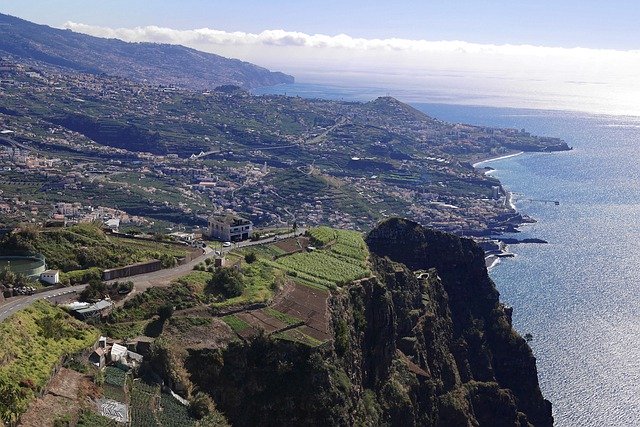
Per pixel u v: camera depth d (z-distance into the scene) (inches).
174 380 5201.8
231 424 5246.1
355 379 6653.5
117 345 5241.1
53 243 6756.9
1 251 6451.8
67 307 5536.4
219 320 5989.2
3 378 4072.3
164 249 7795.3
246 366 5634.8
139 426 4436.5
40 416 4047.7
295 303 6742.1
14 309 5152.6
